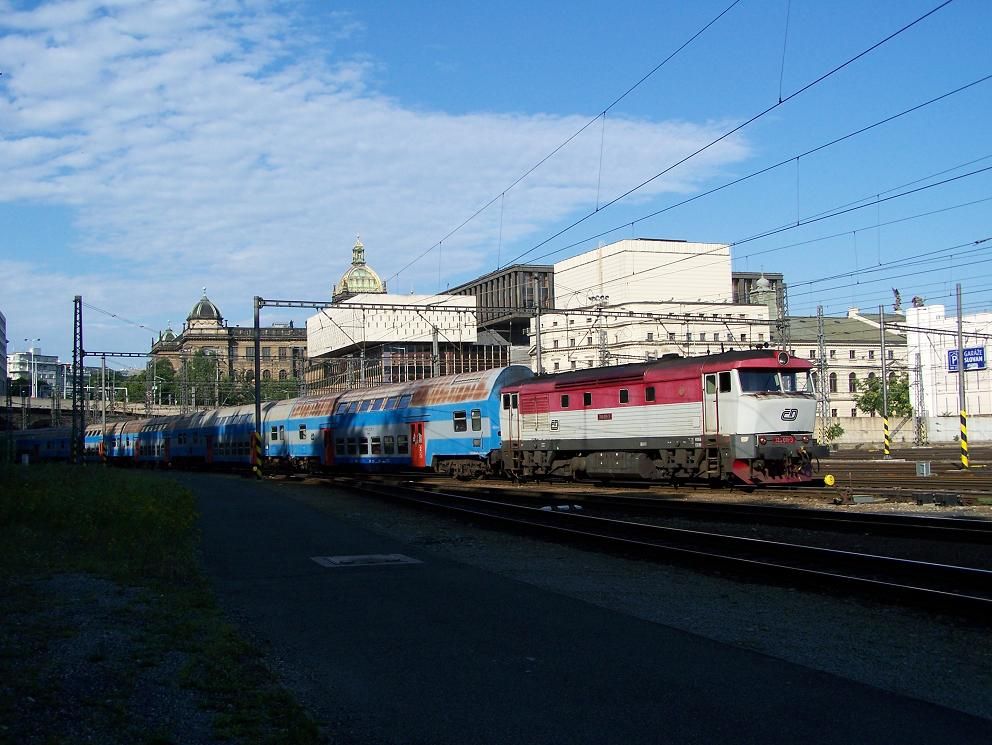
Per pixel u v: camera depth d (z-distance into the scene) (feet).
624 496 96.53
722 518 73.92
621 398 103.81
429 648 32.19
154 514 66.69
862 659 31.22
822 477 102.37
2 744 20.74
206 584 44.80
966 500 81.30
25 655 29.09
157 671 28.25
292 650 32.24
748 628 35.94
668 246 289.33
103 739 21.67
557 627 35.45
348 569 50.24
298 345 393.91
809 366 93.76
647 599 42.01
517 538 64.44
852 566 49.08
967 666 30.37
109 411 384.06
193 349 359.87
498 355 296.71
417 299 279.69
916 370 254.47
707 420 93.30
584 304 297.74
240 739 22.34
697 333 277.85
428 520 77.41
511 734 23.30
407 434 138.31
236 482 139.64
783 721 24.20
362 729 23.77
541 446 115.44
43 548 55.11
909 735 23.20
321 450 160.97
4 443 228.63
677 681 27.89
